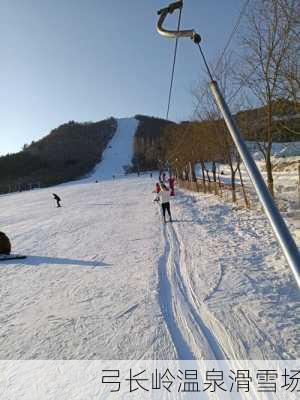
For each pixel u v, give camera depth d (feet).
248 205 44.21
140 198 87.97
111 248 33.42
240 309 15.61
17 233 51.49
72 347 14.20
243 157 7.82
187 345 13.32
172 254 28.02
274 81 28.27
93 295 20.35
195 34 10.66
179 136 107.65
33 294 21.98
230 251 25.73
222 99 9.30
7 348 14.76
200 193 79.20
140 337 14.37
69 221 58.59
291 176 67.26
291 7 24.13
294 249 5.88
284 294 16.52
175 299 18.17
